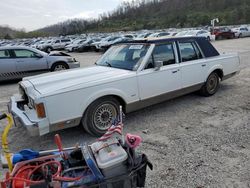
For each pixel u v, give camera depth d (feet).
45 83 14.97
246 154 12.76
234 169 11.58
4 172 12.08
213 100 21.01
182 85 19.08
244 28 118.93
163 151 13.32
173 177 11.18
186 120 17.20
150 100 17.33
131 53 17.93
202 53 20.58
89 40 98.89
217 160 12.30
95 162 8.86
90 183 8.59
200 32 99.45
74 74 16.42
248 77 28.73
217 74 22.12
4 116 9.46
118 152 8.94
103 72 16.51
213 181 10.82
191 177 11.12
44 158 9.28
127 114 18.56
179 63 18.80
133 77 16.12
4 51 33.40
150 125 16.61
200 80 20.40
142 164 9.20
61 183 8.47
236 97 21.63
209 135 14.90
